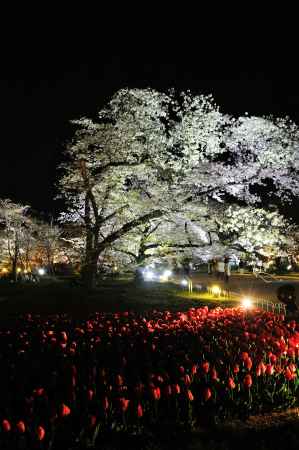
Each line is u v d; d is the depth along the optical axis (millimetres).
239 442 6629
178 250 24656
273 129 21297
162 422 7117
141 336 11359
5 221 44375
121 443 6523
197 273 49906
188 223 23438
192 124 21016
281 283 34531
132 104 21438
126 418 7094
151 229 24656
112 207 23656
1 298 21656
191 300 21594
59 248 45625
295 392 8555
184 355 9727
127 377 8492
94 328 12625
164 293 24562
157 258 25141
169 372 8812
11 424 6684
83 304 19094
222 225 22188
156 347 10211
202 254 25234
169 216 22547
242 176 22344
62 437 6516
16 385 8180
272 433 6902
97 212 22906
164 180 22609
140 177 22812
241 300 22469
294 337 9719
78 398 7609
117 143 21609
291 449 6414
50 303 19359
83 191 23406
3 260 49406
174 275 45750
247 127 21297
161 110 21625
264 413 7723
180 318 13156
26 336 11992
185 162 21547
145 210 22750
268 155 21422
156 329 11992
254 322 13117
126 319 14406
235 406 7750
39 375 8656
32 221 45844
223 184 22344
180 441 6633
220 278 40156
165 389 7621
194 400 7773
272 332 11539
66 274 48781
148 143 21516
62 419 6805
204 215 22562
